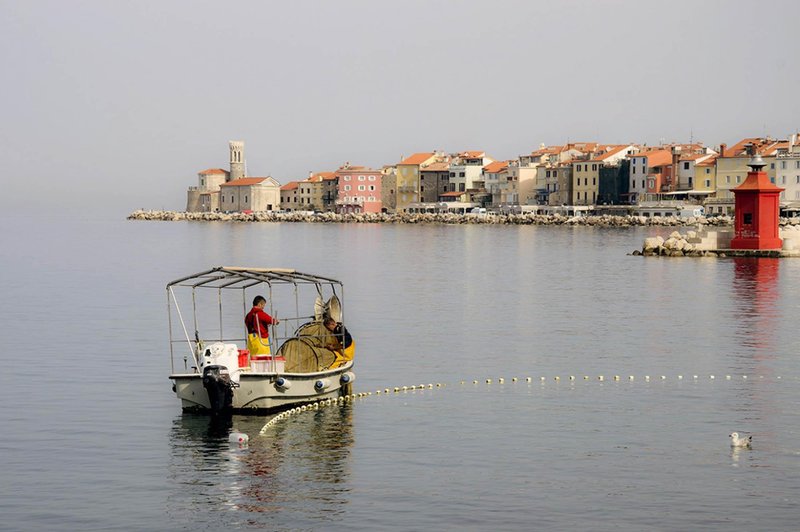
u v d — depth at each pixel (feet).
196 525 91.97
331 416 128.88
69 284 312.71
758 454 111.55
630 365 164.25
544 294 273.75
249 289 278.67
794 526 91.30
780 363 165.17
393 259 428.15
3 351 176.96
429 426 124.16
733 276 324.60
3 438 118.21
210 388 125.49
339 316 142.51
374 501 97.45
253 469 106.83
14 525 92.02
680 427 123.44
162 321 216.13
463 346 183.62
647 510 94.99
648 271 349.82
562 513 94.32
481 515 93.86
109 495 99.35
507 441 117.50
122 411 130.93
